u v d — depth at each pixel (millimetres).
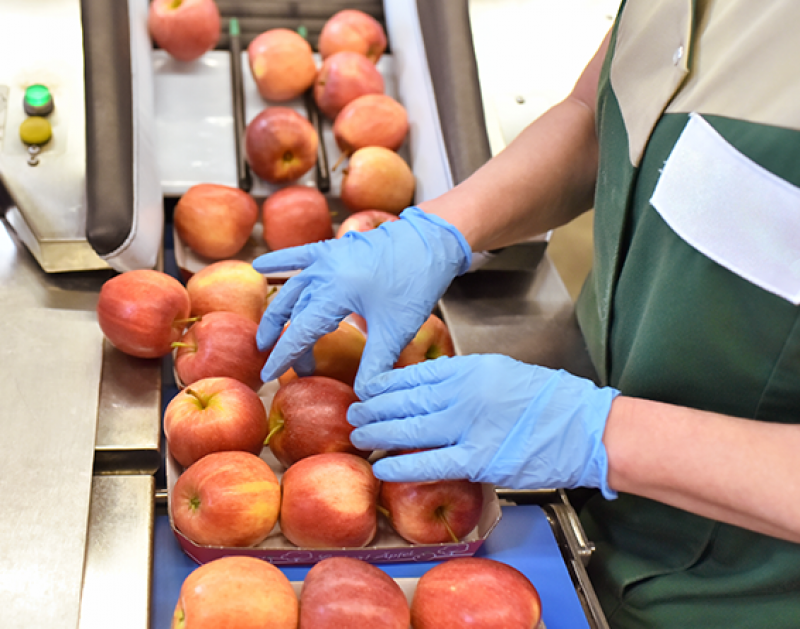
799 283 626
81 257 987
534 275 1227
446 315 1130
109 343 899
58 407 805
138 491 767
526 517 824
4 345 862
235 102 1245
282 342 782
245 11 1388
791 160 605
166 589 702
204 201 1049
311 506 694
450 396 724
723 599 786
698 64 697
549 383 722
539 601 665
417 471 691
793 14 605
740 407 730
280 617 596
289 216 1101
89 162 951
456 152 1105
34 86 1049
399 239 852
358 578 620
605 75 856
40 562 675
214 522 668
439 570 666
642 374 775
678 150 685
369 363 792
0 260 997
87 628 648
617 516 875
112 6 1055
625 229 819
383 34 1349
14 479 731
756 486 616
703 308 698
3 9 1124
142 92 1092
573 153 976
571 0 1323
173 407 759
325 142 1278
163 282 862
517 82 1204
